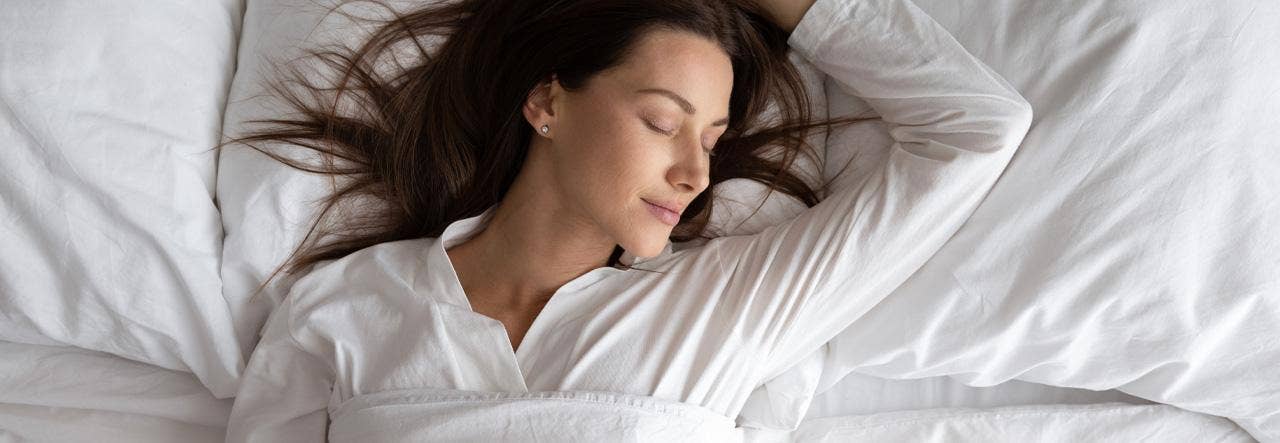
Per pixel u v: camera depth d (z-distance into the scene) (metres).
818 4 1.19
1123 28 1.13
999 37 1.18
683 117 1.09
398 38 1.27
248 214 1.23
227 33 1.30
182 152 1.20
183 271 1.21
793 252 1.18
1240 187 1.14
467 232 1.26
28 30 1.14
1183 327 1.19
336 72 1.26
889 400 1.36
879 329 1.27
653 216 1.11
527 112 1.17
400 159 1.29
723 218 1.31
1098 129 1.14
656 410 1.13
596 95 1.11
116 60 1.18
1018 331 1.22
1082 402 1.36
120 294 1.21
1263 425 1.28
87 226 1.18
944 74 1.15
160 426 1.29
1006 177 1.17
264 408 1.25
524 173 1.20
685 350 1.16
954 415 1.33
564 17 1.13
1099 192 1.15
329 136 1.26
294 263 1.26
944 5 1.20
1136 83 1.13
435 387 1.15
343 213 1.29
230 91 1.28
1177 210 1.14
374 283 1.23
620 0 1.10
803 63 1.28
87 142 1.15
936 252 1.23
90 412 1.28
